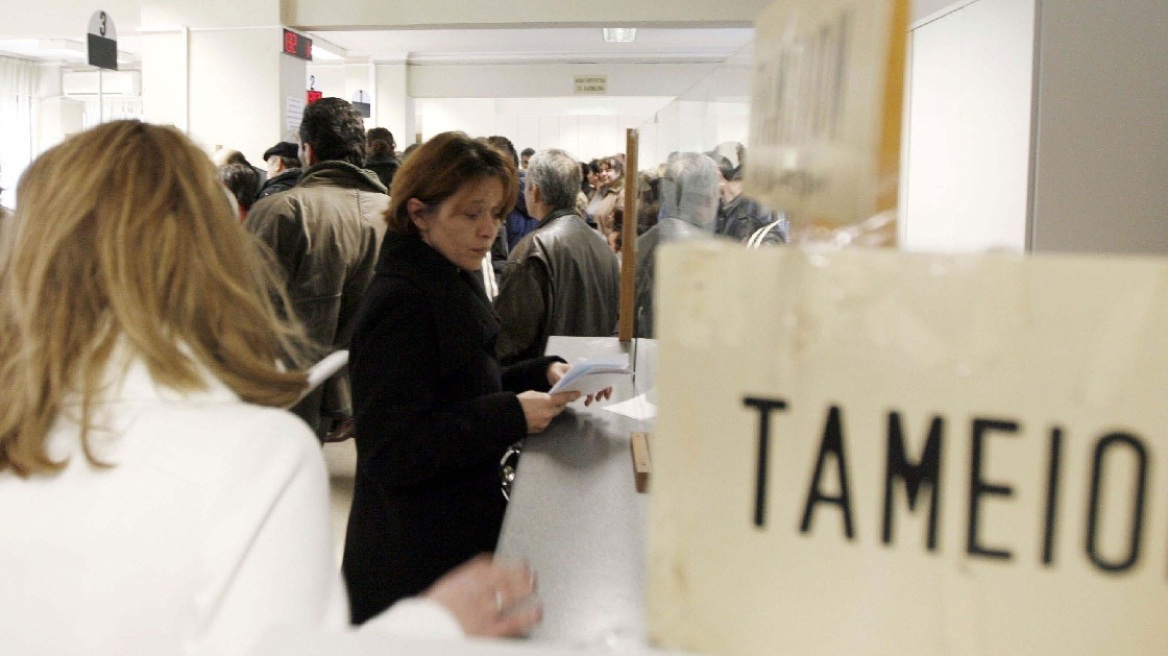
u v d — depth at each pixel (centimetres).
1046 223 219
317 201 266
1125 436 34
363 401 142
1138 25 214
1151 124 216
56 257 68
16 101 1379
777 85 48
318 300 265
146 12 706
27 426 64
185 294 70
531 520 107
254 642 61
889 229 38
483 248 152
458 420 139
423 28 734
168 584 62
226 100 710
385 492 146
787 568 38
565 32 1041
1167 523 34
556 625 80
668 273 38
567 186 247
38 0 862
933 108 278
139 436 65
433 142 149
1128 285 33
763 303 37
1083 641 35
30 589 62
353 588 149
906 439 36
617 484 120
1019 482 35
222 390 72
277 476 66
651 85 1234
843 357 36
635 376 183
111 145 72
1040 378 34
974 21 248
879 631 37
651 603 40
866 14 38
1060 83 215
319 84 1338
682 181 140
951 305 35
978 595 36
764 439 38
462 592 71
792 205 45
